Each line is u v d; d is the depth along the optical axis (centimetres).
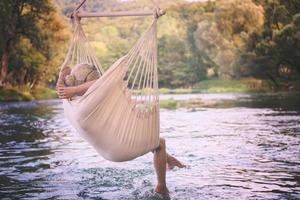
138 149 364
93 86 333
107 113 344
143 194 369
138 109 359
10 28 3300
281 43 3847
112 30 5941
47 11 3459
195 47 5959
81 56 429
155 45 366
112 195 366
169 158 469
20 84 3634
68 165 512
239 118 1170
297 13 4116
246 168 480
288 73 4075
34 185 409
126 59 350
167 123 1069
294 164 500
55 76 4369
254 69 4078
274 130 860
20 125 1068
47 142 736
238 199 350
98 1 4488
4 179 439
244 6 4784
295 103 1828
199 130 897
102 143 353
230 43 4894
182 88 5997
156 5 365
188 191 377
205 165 498
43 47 3628
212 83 5588
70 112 356
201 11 6222
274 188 387
